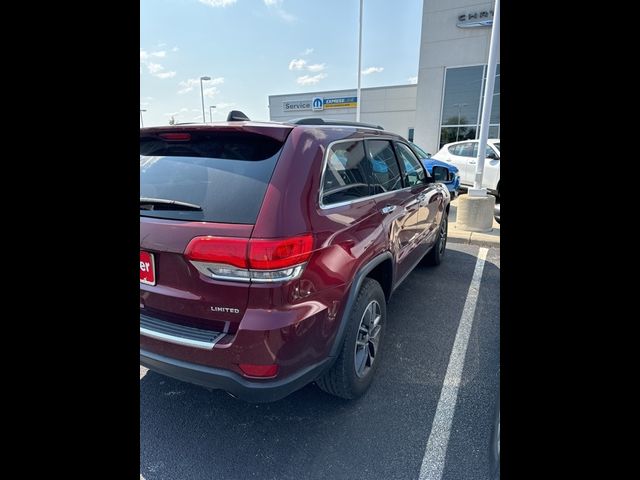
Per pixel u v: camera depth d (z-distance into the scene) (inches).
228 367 65.9
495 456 62.8
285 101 1056.8
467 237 222.7
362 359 89.3
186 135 78.7
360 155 95.0
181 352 68.3
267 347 63.7
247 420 83.4
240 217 65.7
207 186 71.3
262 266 62.8
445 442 76.7
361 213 86.8
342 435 78.7
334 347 76.2
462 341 113.9
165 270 70.2
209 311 67.2
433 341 113.9
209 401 89.7
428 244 150.9
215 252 64.3
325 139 79.9
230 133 75.2
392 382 95.2
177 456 74.0
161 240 68.7
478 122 591.2
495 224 256.2
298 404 88.3
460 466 71.1
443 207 171.2
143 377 99.0
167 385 95.8
